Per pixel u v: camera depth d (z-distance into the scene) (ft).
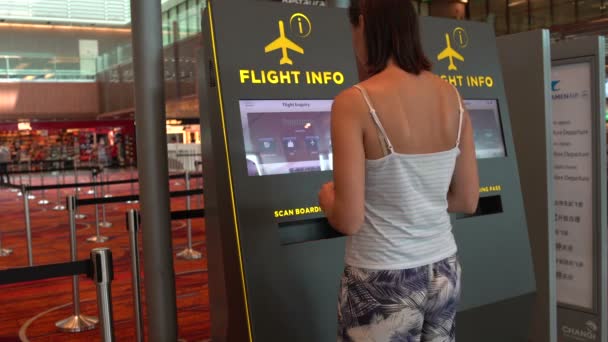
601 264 9.37
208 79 7.00
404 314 4.43
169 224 9.23
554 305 9.43
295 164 6.96
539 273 9.48
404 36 4.67
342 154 4.38
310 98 7.20
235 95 6.66
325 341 6.84
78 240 24.17
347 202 4.33
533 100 9.34
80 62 75.56
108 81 72.08
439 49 8.65
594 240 9.44
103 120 80.23
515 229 8.89
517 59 9.53
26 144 90.58
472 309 8.23
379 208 4.50
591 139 9.37
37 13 74.79
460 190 5.04
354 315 4.59
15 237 25.31
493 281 8.52
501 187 8.86
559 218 9.89
